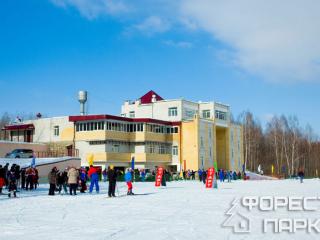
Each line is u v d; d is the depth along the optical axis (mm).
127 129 67875
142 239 10758
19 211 17500
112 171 25359
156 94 85688
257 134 119312
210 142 74438
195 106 78000
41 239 10797
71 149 65312
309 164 118438
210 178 36062
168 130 73562
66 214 16391
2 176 27062
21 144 60719
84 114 69750
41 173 44000
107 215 16016
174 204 20344
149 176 56844
